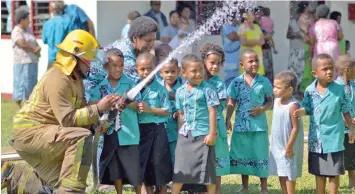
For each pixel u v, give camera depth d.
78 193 6.64
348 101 7.79
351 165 8.53
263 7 16.92
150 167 7.62
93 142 7.00
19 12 15.22
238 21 15.95
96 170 7.12
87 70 6.85
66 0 16.22
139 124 7.61
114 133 7.43
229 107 8.38
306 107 7.90
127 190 8.50
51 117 6.75
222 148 7.92
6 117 14.40
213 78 7.94
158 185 7.60
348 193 8.41
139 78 7.71
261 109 8.25
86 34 6.81
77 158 6.60
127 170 7.42
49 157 6.75
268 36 16.66
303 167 9.78
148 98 7.55
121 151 7.42
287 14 17.95
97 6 15.98
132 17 14.35
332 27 15.78
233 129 8.41
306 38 16.30
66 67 6.70
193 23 16.50
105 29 16.19
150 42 7.77
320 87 7.82
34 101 6.79
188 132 7.48
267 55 16.70
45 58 17.45
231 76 15.73
